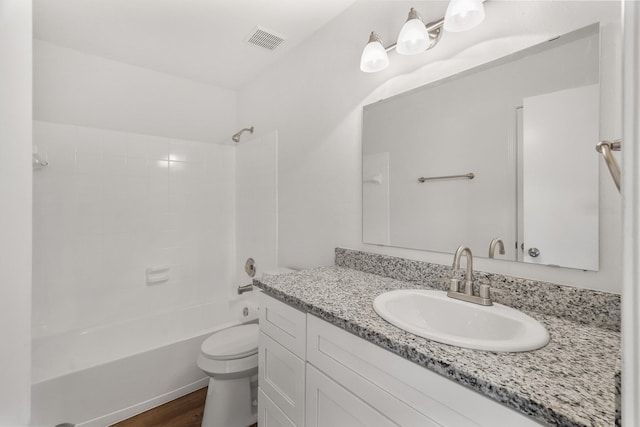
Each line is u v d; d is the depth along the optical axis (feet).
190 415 5.64
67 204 6.54
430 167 4.10
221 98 8.83
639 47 0.90
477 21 3.26
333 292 3.68
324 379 3.13
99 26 5.80
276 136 7.24
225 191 8.95
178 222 8.10
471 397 1.95
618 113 2.68
